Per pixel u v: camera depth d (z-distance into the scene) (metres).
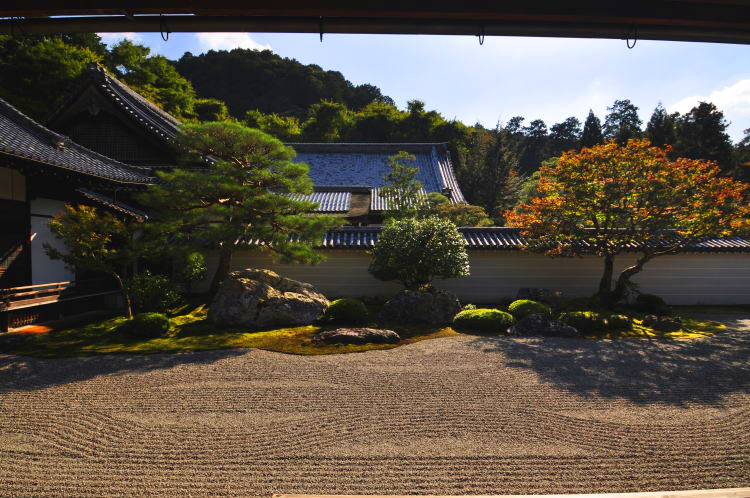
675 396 5.87
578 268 14.29
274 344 8.52
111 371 6.82
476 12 2.03
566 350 8.23
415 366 7.19
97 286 11.48
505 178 30.92
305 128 44.97
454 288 14.32
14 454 4.21
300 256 10.62
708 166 10.90
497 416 5.18
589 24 2.12
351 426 4.89
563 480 3.79
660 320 10.49
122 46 29.45
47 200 10.45
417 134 41.31
